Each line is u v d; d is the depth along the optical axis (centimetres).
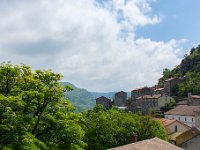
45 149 2583
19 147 2403
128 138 6275
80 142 2905
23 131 2495
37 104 2711
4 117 2464
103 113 6600
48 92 2734
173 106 15162
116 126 6269
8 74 2670
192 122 11681
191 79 17662
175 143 7600
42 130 2800
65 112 2919
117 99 19388
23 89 2720
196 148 7350
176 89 17575
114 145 5962
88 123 5891
